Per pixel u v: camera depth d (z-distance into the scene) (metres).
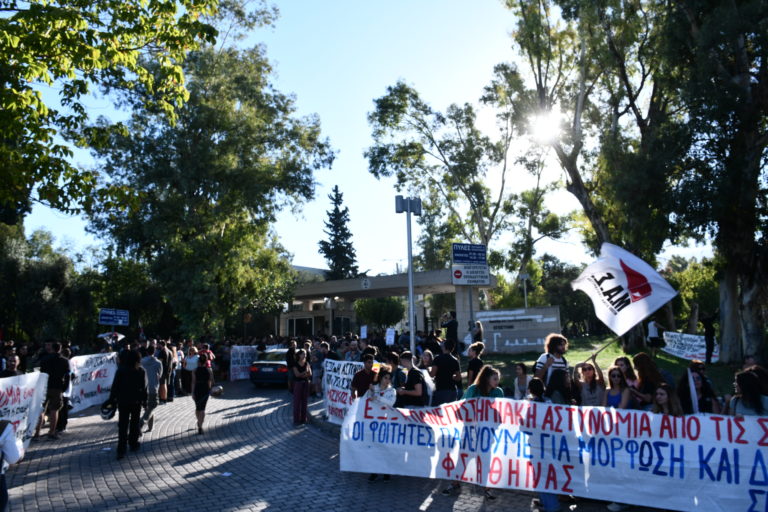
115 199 11.96
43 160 10.46
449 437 8.09
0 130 9.64
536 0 29.06
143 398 10.66
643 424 6.85
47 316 36.72
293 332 50.47
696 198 18.47
